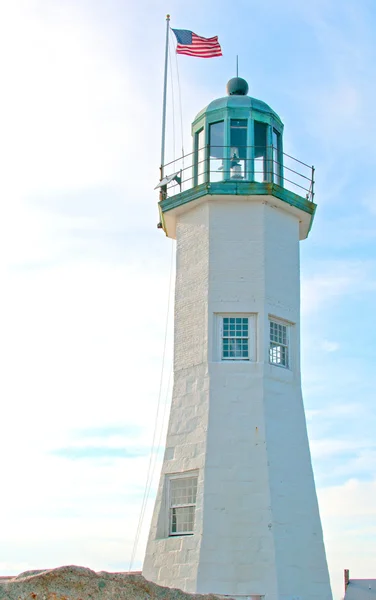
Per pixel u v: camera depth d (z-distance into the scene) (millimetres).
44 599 16797
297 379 30234
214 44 33812
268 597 26172
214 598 18562
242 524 27109
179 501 28641
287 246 31281
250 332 29688
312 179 32562
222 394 28875
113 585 17531
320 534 28312
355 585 47219
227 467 27875
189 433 29000
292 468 28594
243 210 30688
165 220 32406
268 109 32219
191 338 30172
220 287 30000
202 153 32031
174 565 27422
